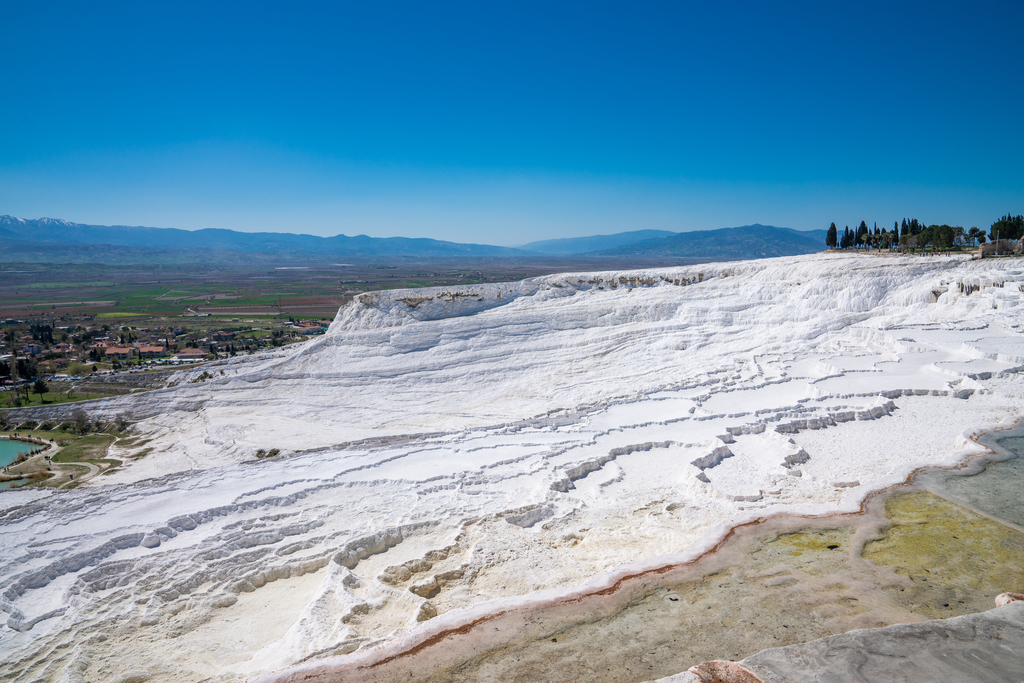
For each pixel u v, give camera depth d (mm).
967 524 15062
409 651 10523
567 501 20234
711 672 8000
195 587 16656
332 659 10352
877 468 20734
